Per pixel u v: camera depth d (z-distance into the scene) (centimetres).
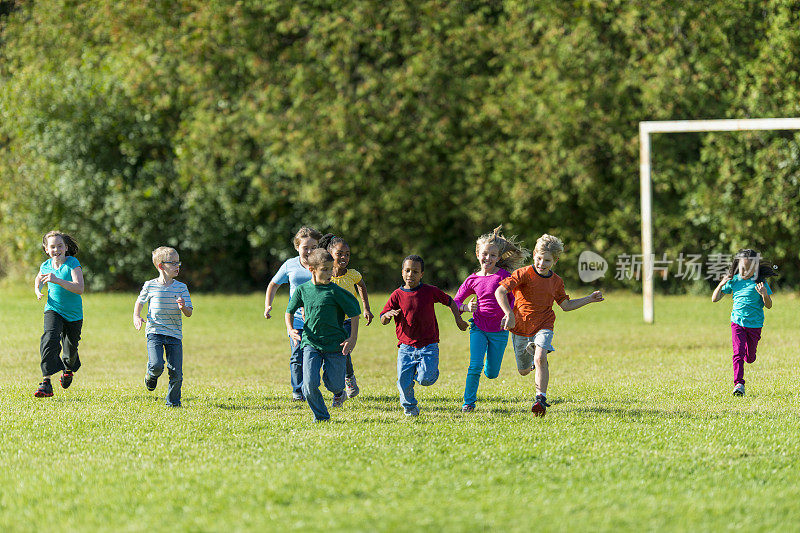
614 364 2403
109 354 2702
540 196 4350
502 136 4338
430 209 4412
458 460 1268
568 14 4181
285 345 2958
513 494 1096
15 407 1744
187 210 4541
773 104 3953
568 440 1390
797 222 4006
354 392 1894
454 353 2747
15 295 4425
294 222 4491
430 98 4284
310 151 4300
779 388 1927
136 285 4762
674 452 1310
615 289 4491
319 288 1562
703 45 4062
